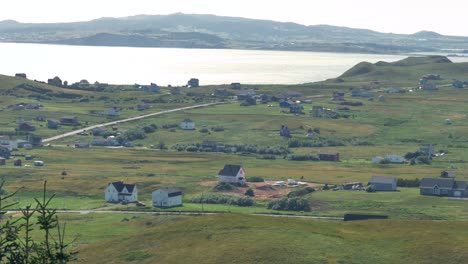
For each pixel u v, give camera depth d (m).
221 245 154.12
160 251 157.00
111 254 158.50
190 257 149.88
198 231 166.00
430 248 150.75
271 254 146.38
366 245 153.75
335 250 149.62
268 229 164.50
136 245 163.00
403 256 147.38
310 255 145.88
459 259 145.25
